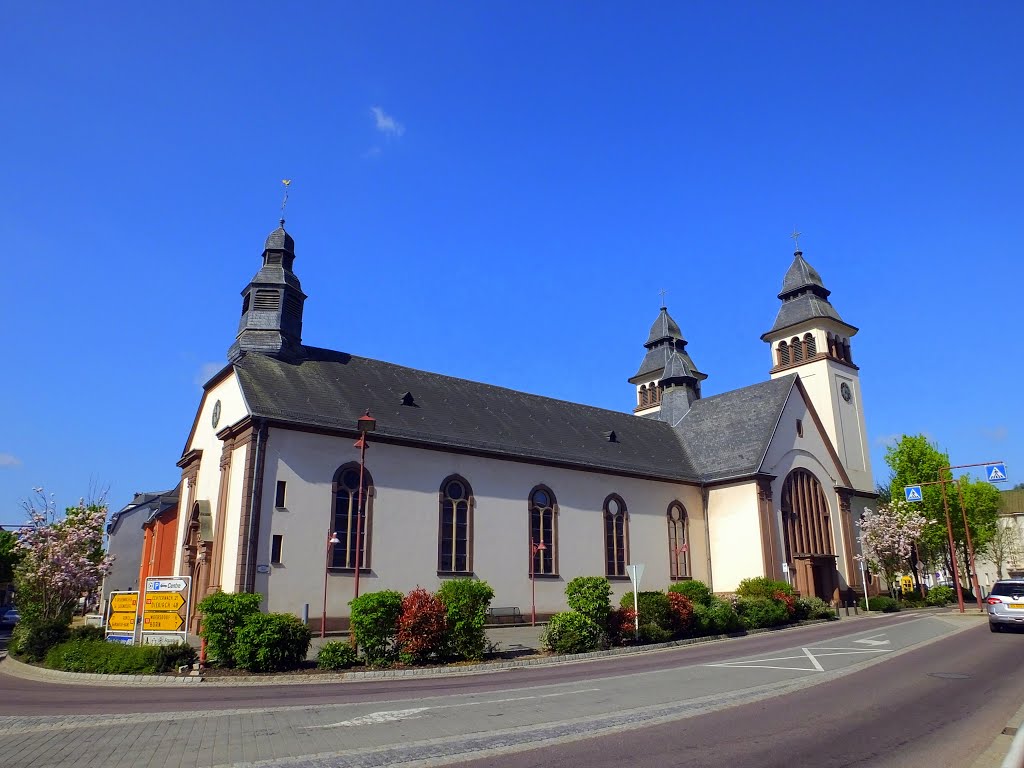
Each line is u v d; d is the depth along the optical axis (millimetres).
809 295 56906
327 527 27625
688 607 26859
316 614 26547
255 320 32625
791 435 44312
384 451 30031
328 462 28312
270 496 26531
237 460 27672
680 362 53219
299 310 34125
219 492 28562
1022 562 85000
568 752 8758
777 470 42469
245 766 8328
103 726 10867
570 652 22156
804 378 55625
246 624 18625
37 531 28672
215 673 17953
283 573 26141
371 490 29203
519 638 26969
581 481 37062
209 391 32781
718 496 42500
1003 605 25531
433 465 31438
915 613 41000
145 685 17000
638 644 24500
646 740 9383
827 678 15250
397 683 16656
